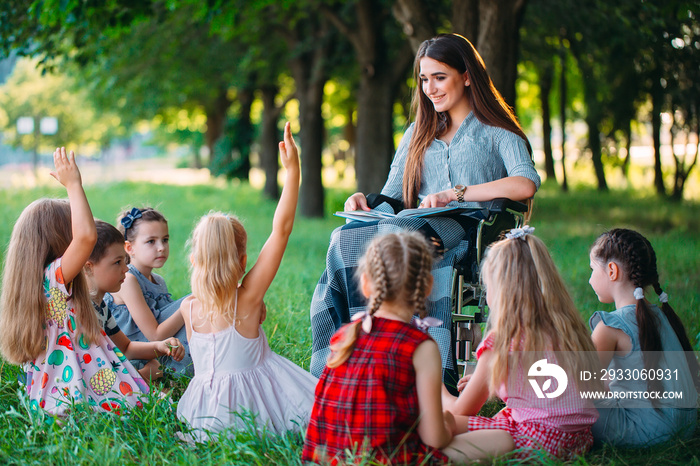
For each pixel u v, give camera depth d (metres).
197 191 21.25
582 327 2.59
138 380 3.07
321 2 11.30
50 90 36.94
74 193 2.85
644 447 2.71
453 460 2.38
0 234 8.99
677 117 13.91
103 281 3.17
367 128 11.57
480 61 3.54
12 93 36.91
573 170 21.08
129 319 3.61
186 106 25.78
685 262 6.66
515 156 3.46
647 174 23.17
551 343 2.52
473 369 3.14
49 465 2.46
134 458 2.56
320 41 12.95
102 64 13.91
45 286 2.87
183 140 34.50
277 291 5.45
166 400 3.00
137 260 3.70
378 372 2.28
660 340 2.76
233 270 2.79
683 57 10.58
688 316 4.44
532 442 2.50
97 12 7.24
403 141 3.81
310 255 7.71
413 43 7.47
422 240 2.40
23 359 2.87
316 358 3.15
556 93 23.53
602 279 2.90
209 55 14.74
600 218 12.20
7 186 20.19
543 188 19.88
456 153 3.54
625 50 10.41
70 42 10.50
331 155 42.44
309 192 14.09
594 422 2.60
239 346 2.84
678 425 2.74
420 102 3.66
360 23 11.29
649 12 8.78
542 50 12.40
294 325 4.41
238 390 2.82
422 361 2.29
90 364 2.95
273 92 18.05
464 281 3.23
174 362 3.55
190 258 2.87
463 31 6.88
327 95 22.72
